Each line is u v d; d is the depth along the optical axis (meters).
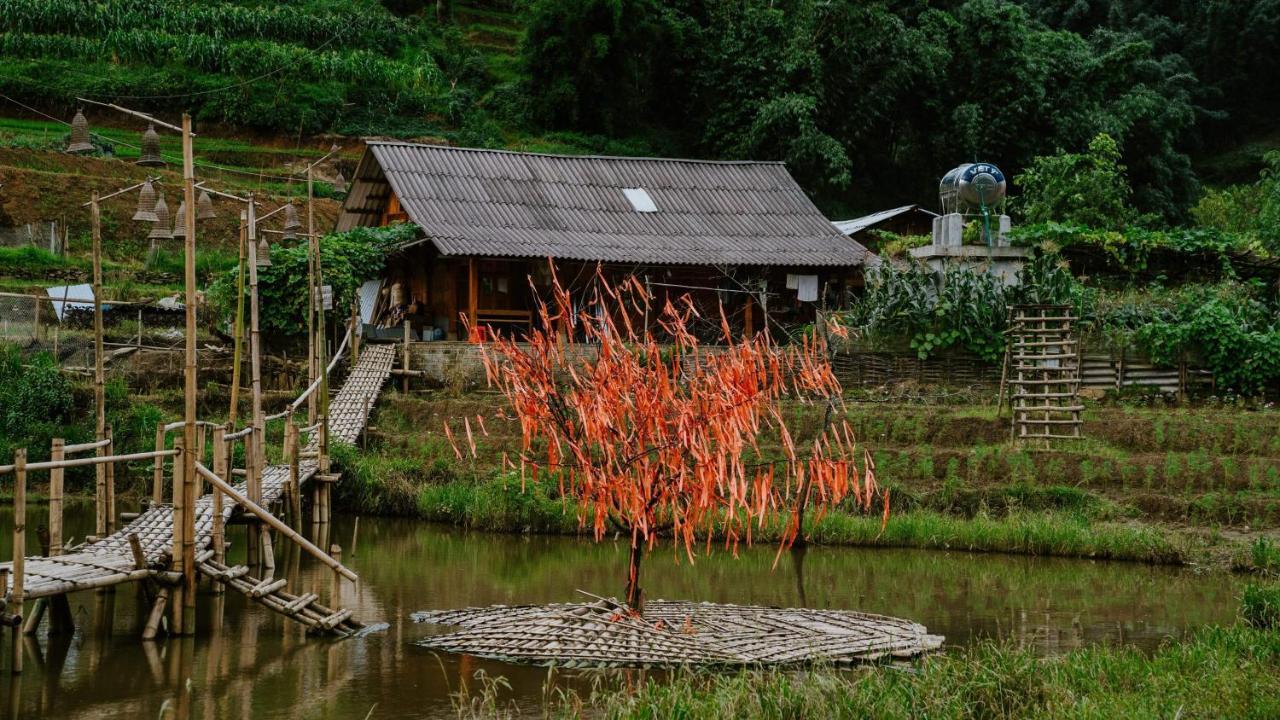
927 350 25.94
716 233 32.28
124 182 39.72
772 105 49.78
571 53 55.25
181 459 13.05
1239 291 26.95
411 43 60.31
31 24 50.56
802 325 30.22
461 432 25.05
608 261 28.81
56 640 13.15
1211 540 18.56
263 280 27.89
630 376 12.72
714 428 12.18
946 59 52.84
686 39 56.41
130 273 33.94
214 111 49.62
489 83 60.12
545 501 21.08
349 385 26.45
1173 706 9.66
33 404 24.62
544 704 10.83
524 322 30.55
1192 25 74.00
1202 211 47.72
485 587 16.34
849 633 13.09
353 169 48.69
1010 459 21.45
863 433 23.38
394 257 31.28
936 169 54.34
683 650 12.21
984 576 17.30
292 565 17.91
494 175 32.78
